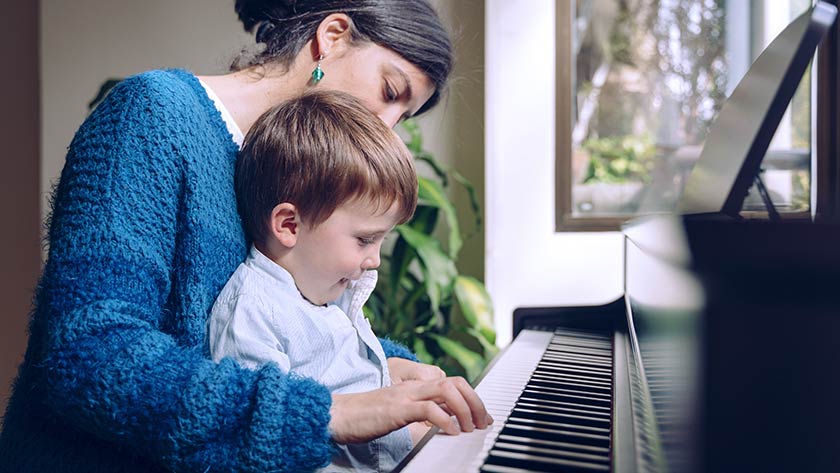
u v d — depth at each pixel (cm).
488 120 237
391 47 107
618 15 244
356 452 96
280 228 95
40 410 85
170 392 73
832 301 46
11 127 260
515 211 242
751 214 161
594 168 247
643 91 246
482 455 70
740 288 47
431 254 201
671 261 55
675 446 54
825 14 84
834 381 47
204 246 89
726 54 244
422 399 77
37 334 83
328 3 107
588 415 83
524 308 148
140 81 89
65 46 246
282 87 108
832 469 47
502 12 237
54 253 79
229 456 72
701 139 247
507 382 99
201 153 90
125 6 245
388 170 94
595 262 242
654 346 69
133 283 79
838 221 52
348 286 110
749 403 47
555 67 240
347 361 100
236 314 91
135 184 82
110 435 75
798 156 217
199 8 245
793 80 81
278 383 75
